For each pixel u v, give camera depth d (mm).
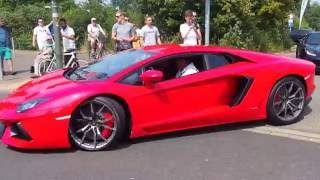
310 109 9234
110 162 6250
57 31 12625
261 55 7973
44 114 6395
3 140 6754
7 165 6141
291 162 6238
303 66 8117
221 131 7695
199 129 7781
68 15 30328
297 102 8148
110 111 6672
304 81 8125
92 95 6566
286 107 8016
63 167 6066
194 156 6484
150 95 6926
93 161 6285
